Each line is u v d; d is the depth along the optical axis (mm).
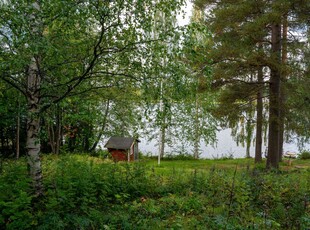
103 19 4902
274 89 13258
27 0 4434
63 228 4633
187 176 9297
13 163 7566
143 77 5781
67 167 7438
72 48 5781
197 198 6895
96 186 6785
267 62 12242
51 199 4992
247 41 12320
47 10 4664
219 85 13367
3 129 14227
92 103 7125
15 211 4566
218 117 14055
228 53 12344
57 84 6047
